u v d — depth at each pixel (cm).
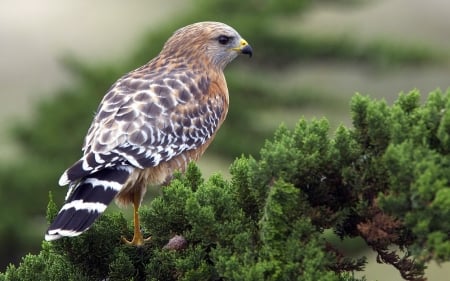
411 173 825
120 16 4941
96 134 1157
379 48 3434
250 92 3450
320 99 3456
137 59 3444
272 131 3422
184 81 1291
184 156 1255
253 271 843
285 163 866
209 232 898
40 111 3447
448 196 796
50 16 4922
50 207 1027
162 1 4944
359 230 881
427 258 815
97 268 1004
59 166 3300
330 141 908
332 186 905
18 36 4709
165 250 964
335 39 3462
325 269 870
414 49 3431
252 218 945
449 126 853
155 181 1212
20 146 3462
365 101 894
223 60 1378
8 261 3128
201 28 1373
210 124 1309
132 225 1102
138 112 1193
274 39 3484
